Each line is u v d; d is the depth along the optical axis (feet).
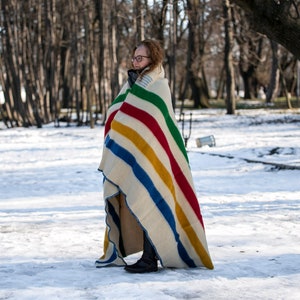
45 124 145.59
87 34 129.18
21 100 140.15
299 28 39.55
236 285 17.95
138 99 19.27
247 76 208.13
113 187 19.16
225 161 61.21
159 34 136.26
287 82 224.94
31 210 36.35
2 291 17.60
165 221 19.17
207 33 200.44
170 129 19.52
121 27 149.69
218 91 249.75
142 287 17.60
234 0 40.88
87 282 18.42
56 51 153.07
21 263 21.66
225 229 27.78
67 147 83.35
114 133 19.27
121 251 20.34
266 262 20.99
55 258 22.44
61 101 207.62
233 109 145.38
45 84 148.97
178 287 17.63
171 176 19.36
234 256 22.07
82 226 29.60
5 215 34.27
